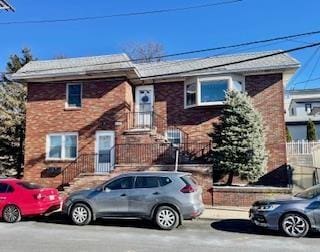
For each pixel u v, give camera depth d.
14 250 9.16
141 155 21.14
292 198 11.70
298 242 10.41
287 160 23.62
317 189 11.77
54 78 23.70
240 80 22.80
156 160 20.83
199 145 22.02
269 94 22.39
